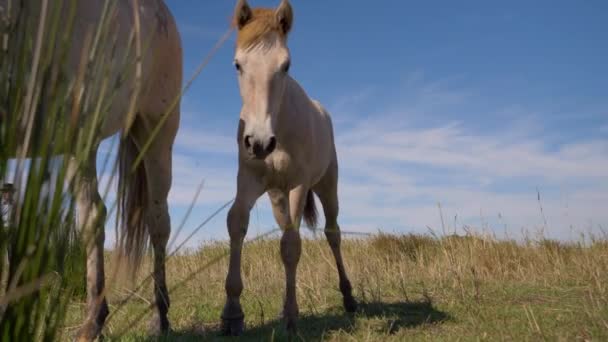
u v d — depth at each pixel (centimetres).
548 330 328
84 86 133
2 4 144
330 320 392
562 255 614
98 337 278
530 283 510
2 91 121
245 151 355
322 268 604
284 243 352
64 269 139
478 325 354
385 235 770
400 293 493
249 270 648
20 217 117
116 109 305
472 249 626
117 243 310
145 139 374
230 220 352
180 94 133
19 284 117
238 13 345
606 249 630
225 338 337
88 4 277
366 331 351
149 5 366
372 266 595
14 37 127
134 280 353
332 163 482
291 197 369
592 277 502
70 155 127
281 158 356
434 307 427
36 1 179
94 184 271
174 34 392
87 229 138
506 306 412
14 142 120
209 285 556
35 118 123
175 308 449
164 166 382
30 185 117
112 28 302
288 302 345
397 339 327
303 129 363
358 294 491
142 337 331
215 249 821
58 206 121
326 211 484
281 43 329
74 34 263
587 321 344
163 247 370
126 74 147
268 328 362
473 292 472
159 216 372
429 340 321
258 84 317
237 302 348
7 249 118
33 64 119
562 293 455
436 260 608
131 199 356
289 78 387
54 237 122
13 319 118
